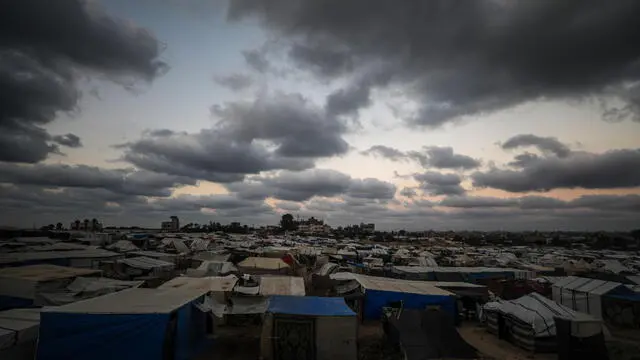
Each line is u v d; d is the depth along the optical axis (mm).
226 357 18469
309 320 17562
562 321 17922
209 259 50281
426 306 26484
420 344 18609
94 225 120750
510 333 22266
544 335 20125
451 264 61250
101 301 17391
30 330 15477
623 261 71125
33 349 15555
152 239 85062
